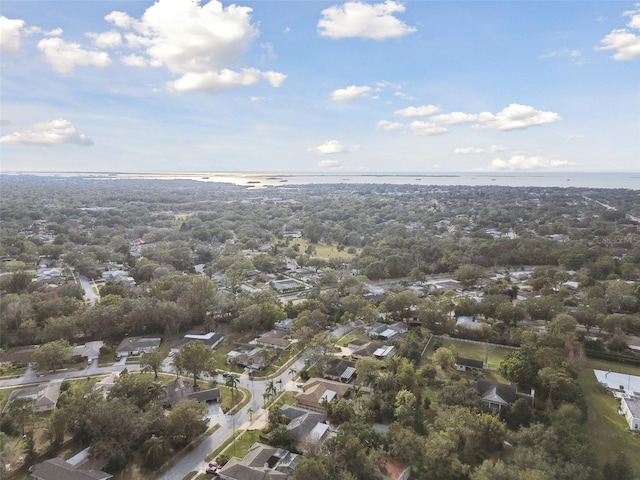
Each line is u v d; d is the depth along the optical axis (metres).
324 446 90.50
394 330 164.62
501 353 146.62
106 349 148.75
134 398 107.44
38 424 104.44
